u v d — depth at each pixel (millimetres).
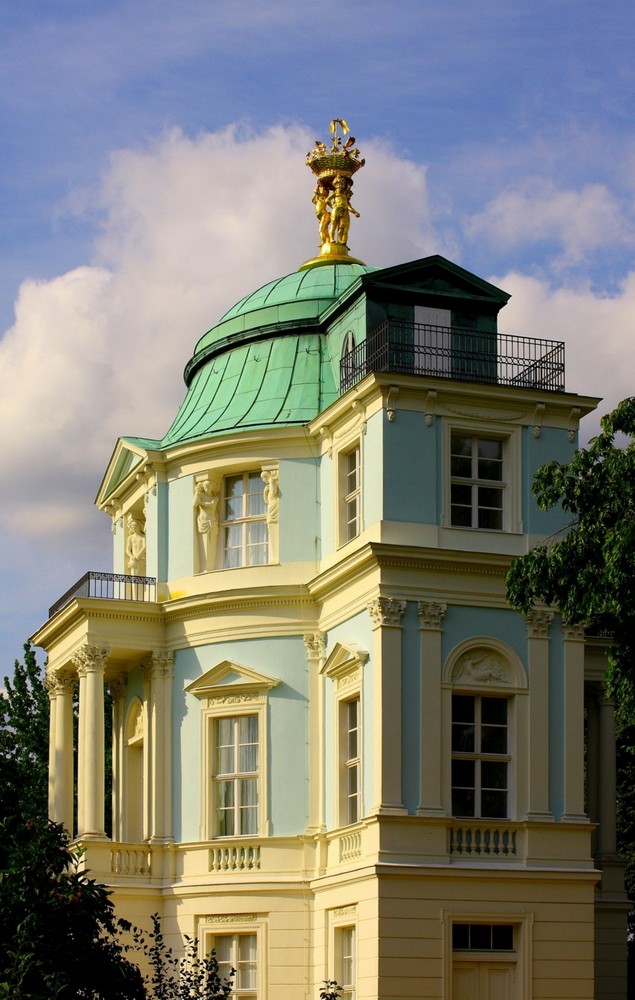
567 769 40656
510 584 36344
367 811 39625
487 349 44031
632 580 34000
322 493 44688
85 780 44688
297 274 49594
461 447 41656
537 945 39000
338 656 42094
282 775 43406
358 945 39062
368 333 43562
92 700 45000
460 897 38625
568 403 42188
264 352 47812
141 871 44531
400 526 40406
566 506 36156
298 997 41844
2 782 57656
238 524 46094
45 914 29531
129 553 49594
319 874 42375
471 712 40500
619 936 44969
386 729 39156
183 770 45031
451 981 38250
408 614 39969
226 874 43375
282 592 44062
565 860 39938
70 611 45812
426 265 44188
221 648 44812
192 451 46406
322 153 52156
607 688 36312
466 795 40000
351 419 42688
